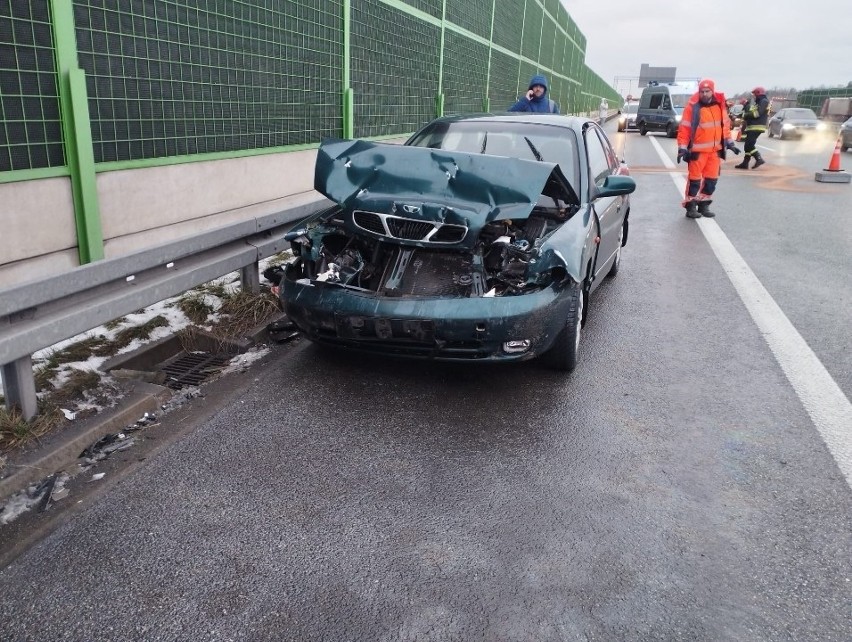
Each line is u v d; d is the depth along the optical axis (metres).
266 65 7.70
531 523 3.09
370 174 4.57
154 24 5.98
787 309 6.28
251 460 3.56
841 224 10.49
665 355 5.15
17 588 2.61
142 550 2.84
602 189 5.40
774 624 2.50
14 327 3.43
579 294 4.59
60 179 5.25
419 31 12.53
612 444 3.82
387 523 3.05
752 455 3.72
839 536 3.03
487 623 2.48
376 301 4.16
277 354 5.01
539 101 10.02
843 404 4.35
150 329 4.98
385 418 4.06
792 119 33.16
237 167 7.40
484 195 4.33
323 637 2.40
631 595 2.64
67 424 3.69
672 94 33.06
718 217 11.10
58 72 5.09
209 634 2.41
